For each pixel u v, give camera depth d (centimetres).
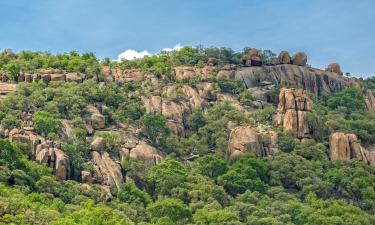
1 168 14350
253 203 16638
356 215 16225
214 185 16875
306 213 16038
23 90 18962
